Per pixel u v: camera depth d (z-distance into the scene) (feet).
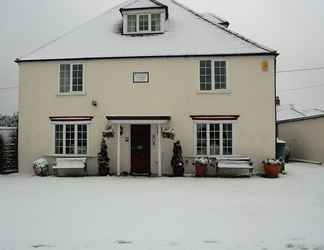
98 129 55.83
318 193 37.29
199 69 54.44
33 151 57.11
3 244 20.61
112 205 31.22
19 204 31.83
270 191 38.63
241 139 53.26
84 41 59.57
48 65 57.47
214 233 22.54
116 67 55.93
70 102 56.65
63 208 30.04
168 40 57.16
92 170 55.57
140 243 20.65
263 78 53.26
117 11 65.57
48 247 20.06
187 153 54.08
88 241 21.06
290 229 23.38
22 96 57.77
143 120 52.54
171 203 32.01
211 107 53.98
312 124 82.28
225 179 48.83
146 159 55.31
